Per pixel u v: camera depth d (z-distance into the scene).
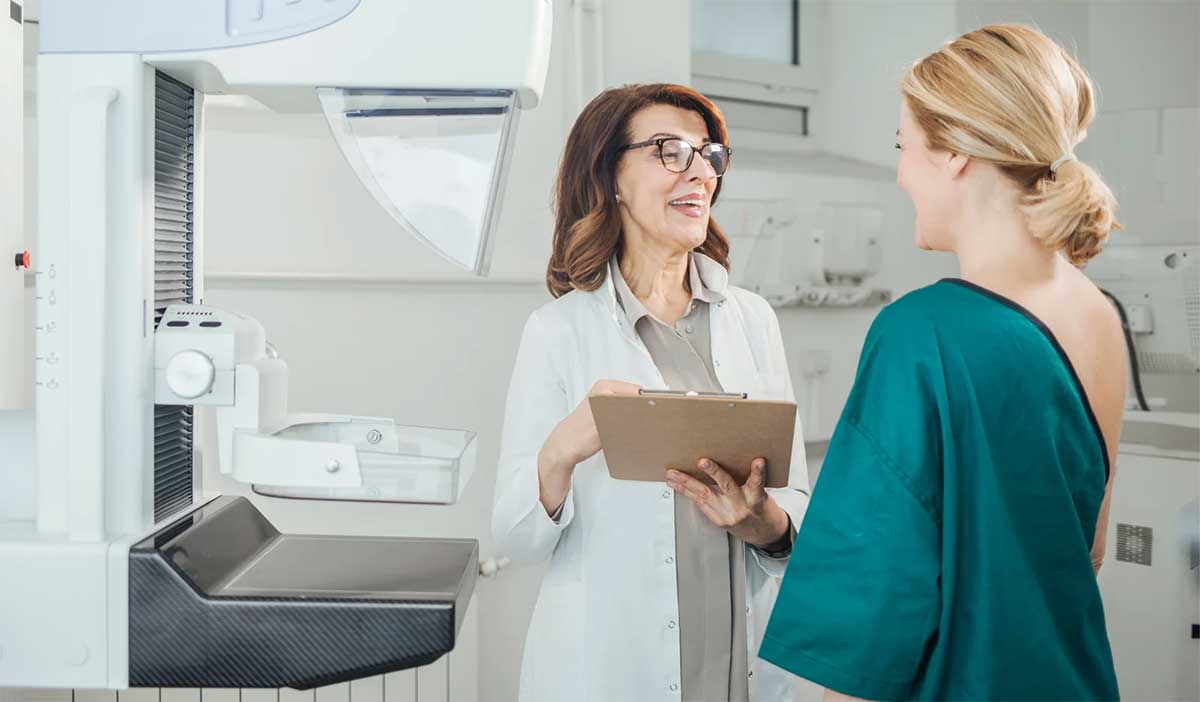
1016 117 0.93
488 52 0.93
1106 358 0.96
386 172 0.96
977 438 0.89
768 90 2.70
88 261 0.92
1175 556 2.27
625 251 1.52
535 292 2.15
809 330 2.55
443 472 0.96
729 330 1.51
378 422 1.11
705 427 1.13
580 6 2.10
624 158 1.47
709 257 1.58
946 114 0.96
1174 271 2.32
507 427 1.44
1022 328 0.91
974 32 1.01
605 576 1.38
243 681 0.90
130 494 0.95
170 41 0.94
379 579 0.96
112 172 0.94
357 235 1.98
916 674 0.92
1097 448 0.94
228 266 1.88
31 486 1.03
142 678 0.90
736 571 1.40
